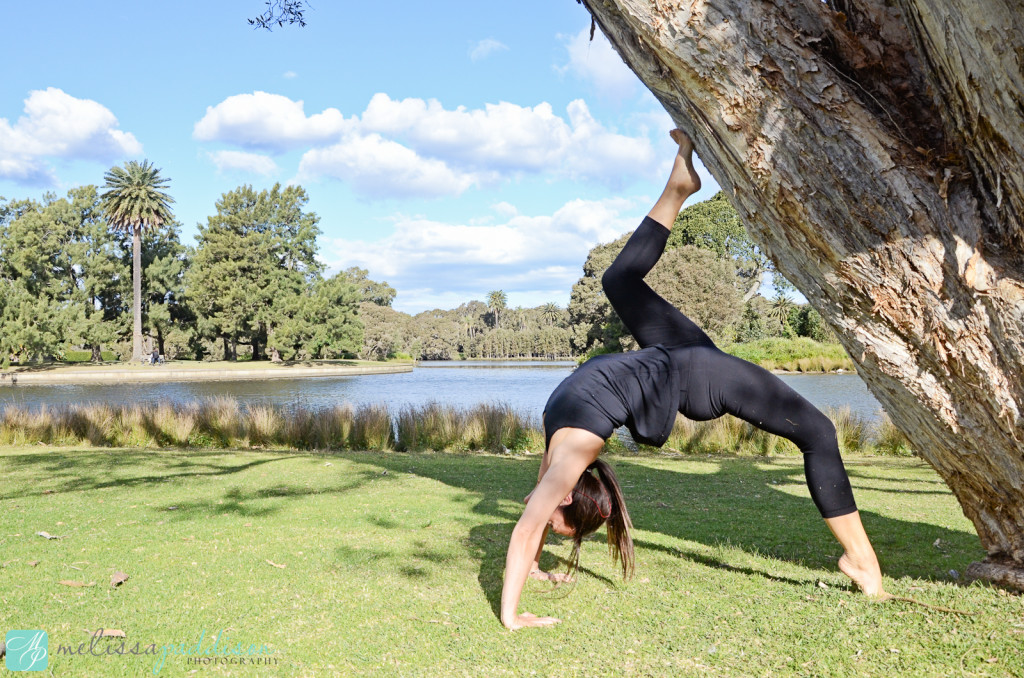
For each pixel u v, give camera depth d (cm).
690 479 731
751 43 253
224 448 1095
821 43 259
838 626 276
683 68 262
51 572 357
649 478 738
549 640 272
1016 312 244
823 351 3909
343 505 556
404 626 286
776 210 269
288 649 261
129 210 5234
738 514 537
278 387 3688
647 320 337
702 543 436
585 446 305
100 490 632
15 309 4741
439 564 379
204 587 334
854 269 264
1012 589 304
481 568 372
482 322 14162
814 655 252
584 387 313
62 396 2959
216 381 4322
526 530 294
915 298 260
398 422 1201
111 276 5412
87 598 317
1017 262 248
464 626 286
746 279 5041
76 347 6000
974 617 276
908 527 476
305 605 310
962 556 394
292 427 1140
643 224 336
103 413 1195
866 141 253
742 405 317
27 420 1170
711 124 271
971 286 249
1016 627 264
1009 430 264
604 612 304
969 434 279
